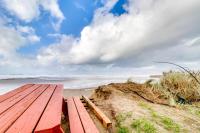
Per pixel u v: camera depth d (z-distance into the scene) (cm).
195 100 659
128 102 549
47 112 205
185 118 431
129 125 377
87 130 230
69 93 923
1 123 167
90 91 995
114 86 756
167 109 505
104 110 502
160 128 355
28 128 155
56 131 162
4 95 335
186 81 705
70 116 303
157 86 742
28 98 301
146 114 436
